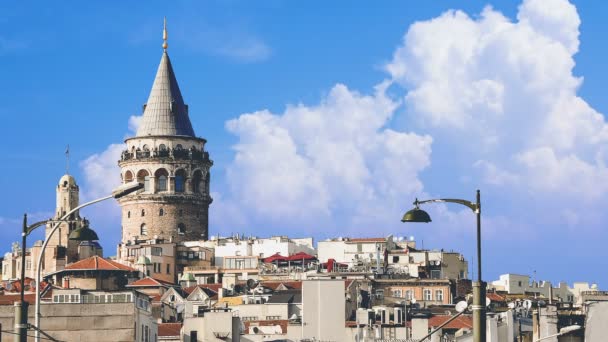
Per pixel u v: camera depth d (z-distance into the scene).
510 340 148.12
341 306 171.75
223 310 186.50
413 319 173.50
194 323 166.62
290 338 178.50
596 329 113.75
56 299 130.38
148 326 136.00
